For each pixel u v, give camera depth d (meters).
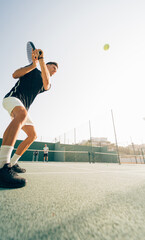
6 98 1.46
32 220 0.53
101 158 19.20
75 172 2.49
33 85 1.71
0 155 1.13
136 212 0.62
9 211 0.62
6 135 1.17
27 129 1.77
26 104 1.68
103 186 1.20
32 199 0.80
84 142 22.30
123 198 0.84
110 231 0.45
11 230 0.45
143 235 0.43
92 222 0.52
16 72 1.46
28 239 0.40
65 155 17.44
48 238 0.41
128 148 21.38
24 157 16.09
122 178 1.73
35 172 2.34
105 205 0.71
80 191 1.01
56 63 1.99
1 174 1.06
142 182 1.41
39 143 17.94
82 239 0.40
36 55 1.45
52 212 0.61
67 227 0.48
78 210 0.64
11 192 0.95
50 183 1.31
